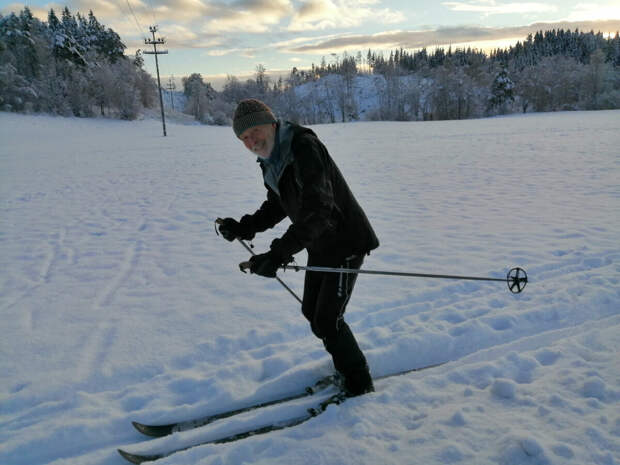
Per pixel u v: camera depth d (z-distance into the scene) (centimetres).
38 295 387
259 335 299
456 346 273
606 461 165
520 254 437
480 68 9119
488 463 171
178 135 3684
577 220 554
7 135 3750
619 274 361
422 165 1179
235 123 182
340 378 233
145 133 4178
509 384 213
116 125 5375
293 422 210
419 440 187
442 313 310
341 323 217
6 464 191
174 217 682
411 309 324
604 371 225
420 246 484
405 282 379
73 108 5862
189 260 473
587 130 2091
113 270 449
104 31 8675
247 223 226
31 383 251
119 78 6341
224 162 1459
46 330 319
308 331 306
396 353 262
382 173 1065
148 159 1622
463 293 350
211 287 395
